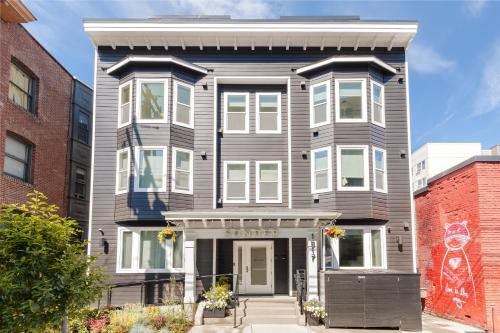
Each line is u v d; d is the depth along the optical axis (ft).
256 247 52.11
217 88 54.29
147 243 50.11
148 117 50.44
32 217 22.61
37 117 55.11
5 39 47.60
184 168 51.16
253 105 54.34
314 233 42.80
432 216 50.96
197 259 50.19
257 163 52.85
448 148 150.10
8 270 21.45
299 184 51.37
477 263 40.01
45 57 57.57
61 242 23.03
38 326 21.50
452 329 38.78
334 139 49.98
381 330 36.83
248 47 54.19
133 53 53.78
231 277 51.06
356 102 50.96
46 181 57.41
